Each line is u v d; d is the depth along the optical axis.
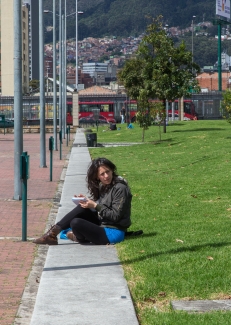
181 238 9.42
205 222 10.91
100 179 9.25
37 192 16.72
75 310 6.19
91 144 37.38
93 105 88.94
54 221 12.14
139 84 51.78
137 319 5.93
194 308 6.20
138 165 23.72
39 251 9.41
